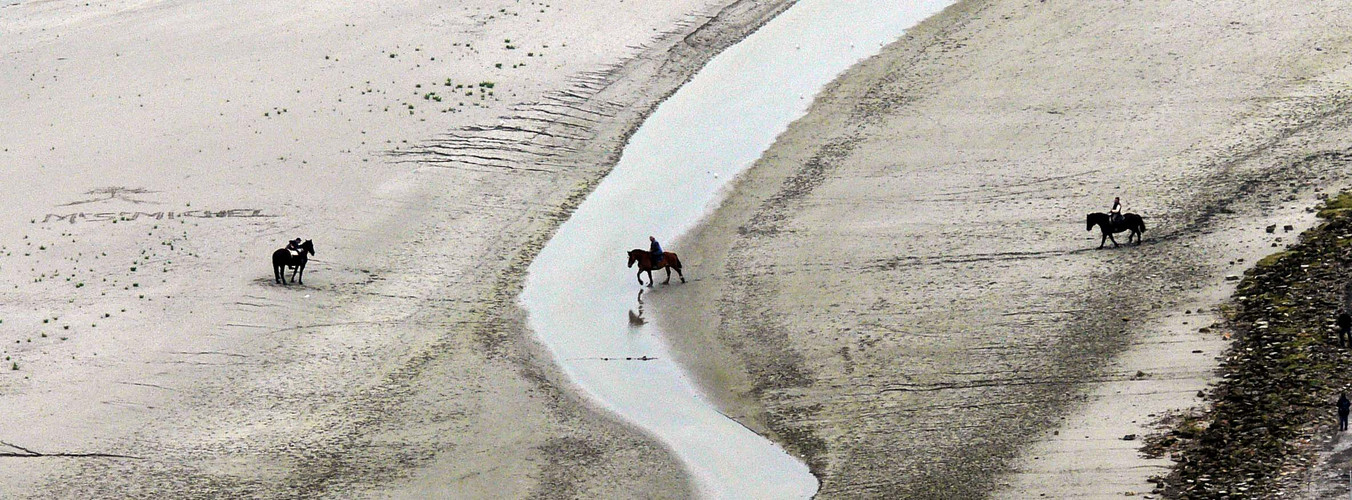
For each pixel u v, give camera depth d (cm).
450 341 4472
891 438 3581
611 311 4750
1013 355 3978
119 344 4294
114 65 7462
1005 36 7431
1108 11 7544
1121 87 6456
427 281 4978
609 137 6569
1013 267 4653
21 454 3603
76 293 4709
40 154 6212
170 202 5628
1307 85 6103
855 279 4741
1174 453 3212
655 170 6153
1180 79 6444
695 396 4031
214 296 4697
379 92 6869
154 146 6222
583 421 3862
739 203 5694
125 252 5109
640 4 8444
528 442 3719
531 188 5931
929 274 4694
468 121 6538
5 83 7288
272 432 3769
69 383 4016
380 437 3753
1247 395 3428
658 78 7338
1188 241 4628
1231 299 4072
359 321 4588
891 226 5212
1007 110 6384
